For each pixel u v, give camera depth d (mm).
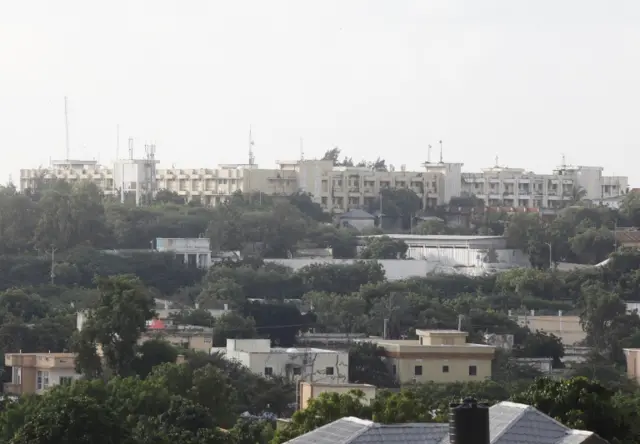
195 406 153625
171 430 149000
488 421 82688
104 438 123938
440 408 137500
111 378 197750
